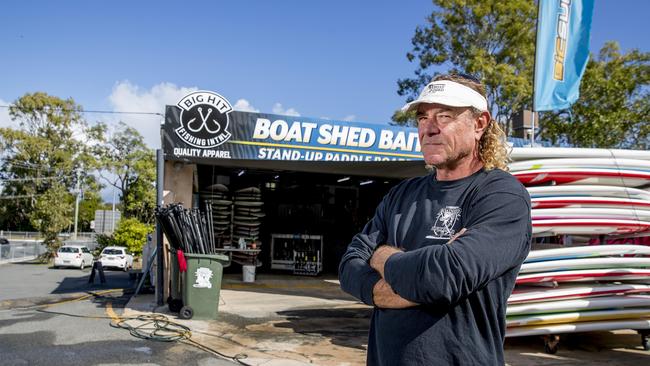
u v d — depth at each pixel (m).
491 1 23.62
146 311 9.54
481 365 1.53
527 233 1.60
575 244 7.66
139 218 43.56
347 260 1.87
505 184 1.64
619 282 6.61
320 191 19.19
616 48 23.11
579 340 6.95
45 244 30.97
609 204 6.26
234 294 12.59
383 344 1.67
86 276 20.16
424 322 1.58
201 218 8.95
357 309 10.29
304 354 6.52
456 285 1.43
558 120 23.17
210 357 6.42
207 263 8.74
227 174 17.02
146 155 47.91
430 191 1.81
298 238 18.28
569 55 9.71
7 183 48.25
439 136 1.77
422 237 1.72
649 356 6.14
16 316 9.32
